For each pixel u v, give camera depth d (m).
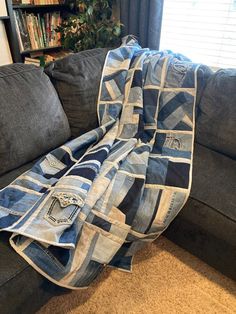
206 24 1.64
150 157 1.19
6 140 1.06
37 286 0.85
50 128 1.21
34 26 2.06
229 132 1.23
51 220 0.85
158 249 1.29
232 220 0.97
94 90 1.36
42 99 1.18
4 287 0.75
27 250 0.81
